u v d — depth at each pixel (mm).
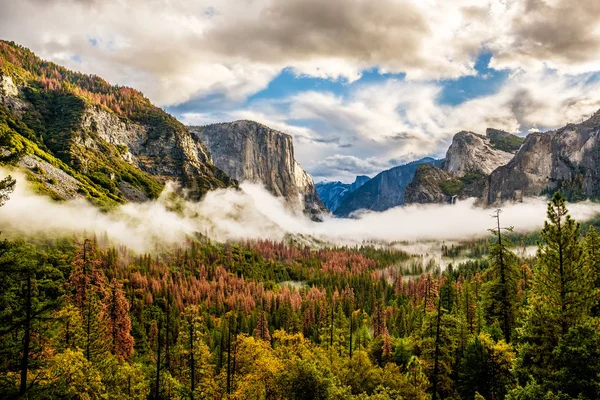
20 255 20531
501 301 43781
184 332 54250
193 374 52031
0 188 20484
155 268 179625
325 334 83000
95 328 51000
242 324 124062
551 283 30734
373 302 164750
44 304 21969
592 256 33062
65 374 33938
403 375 50375
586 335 24547
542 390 24156
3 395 20016
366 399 39281
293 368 43469
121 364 54812
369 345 83125
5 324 19953
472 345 40562
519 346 31062
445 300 69250
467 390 39312
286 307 134500
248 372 57469
